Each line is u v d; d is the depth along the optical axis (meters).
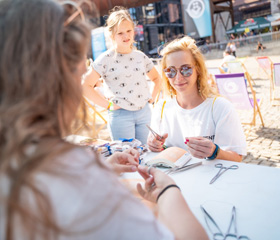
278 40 21.88
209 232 0.97
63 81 0.47
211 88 2.01
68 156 0.44
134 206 0.46
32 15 0.45
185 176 1.46
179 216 0.65
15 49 0.44
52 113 0.45
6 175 0.40
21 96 0.43
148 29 42.31
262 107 6.26
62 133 0.50
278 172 1.38
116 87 2.73
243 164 1.52
